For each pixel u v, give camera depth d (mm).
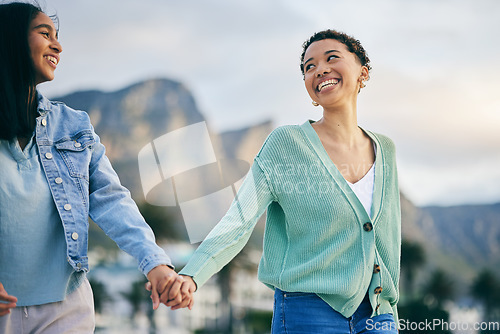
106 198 2607
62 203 2455
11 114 2404
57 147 2545
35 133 2510
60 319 2395
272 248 2939
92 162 2680
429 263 121188
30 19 2492
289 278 2816
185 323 50594
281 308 2871
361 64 3158
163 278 2408
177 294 2439
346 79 3053
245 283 51688
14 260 2324
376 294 2846
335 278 2797
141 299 50250
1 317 2256
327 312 2787
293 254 2889
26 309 2326
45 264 2389
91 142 2652
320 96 3062
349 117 3102
